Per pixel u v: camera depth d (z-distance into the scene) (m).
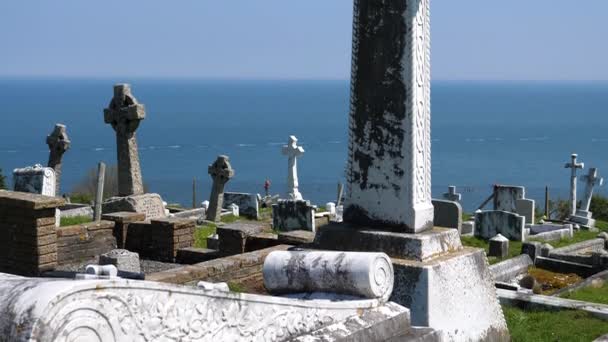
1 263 12.12
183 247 13.91
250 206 27.66
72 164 101.56
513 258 17.23
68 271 11.99
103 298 3.97
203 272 10.47
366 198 9.34
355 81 9.38
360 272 6.12
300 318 5.51
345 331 5.72
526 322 10.60
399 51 9.02
